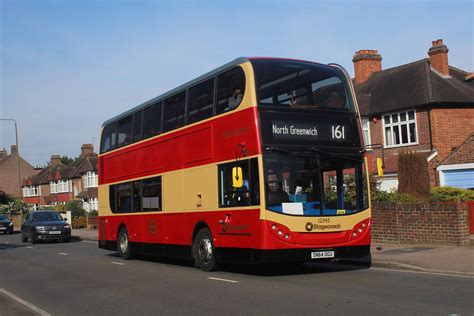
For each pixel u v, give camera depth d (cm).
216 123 1294
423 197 2031
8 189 8944
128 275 1378
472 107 2933
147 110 1692
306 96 1217
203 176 1341
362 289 1000
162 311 883
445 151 2847
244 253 1175
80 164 7425
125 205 1823
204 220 1333
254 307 874
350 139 1235
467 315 757
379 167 1242
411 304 842
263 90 1173
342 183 1206
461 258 1319
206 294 1023
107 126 2027
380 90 3266
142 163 1702
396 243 1705
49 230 2942
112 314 880
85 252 2234
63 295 1095
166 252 1536
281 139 1159
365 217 1211
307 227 1142
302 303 887
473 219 1672
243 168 1180
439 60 3194
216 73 1313
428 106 2869
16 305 977
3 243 3048
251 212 1149
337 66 1283
